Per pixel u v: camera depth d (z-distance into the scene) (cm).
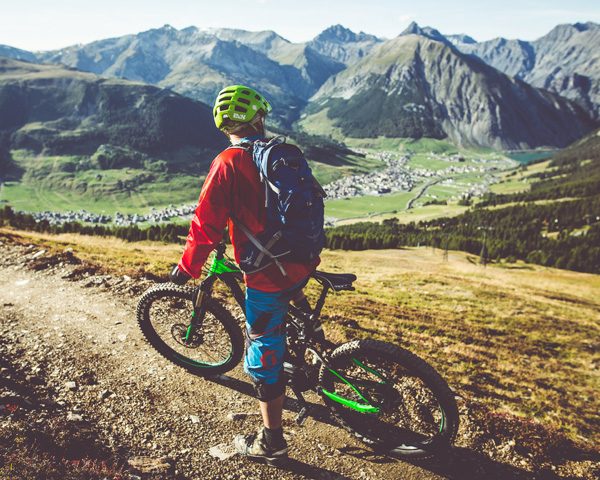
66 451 357
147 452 385
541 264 13588
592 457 472
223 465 383
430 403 469
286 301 330
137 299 703
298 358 396
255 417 446
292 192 278
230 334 459
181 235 9506
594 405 875
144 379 486
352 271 5531
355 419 427
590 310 3675
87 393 453
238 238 311
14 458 322
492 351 1354
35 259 920
